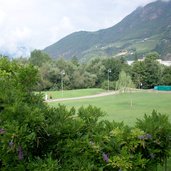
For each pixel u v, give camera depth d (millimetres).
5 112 4859
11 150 4410
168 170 10633
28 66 6047
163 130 5188
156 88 111000
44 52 118750
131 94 80000
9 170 4664
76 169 4656
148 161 5066
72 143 4891
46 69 103562
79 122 5184
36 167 4566
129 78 78000
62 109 5465
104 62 122500
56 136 4984
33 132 4531
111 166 4824
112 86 109875
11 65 6941
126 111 44875
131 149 4984
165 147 5262
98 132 5340
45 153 5008
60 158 4961
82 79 112062
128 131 5094
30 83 6020
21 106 4848
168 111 44000
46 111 5336
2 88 5445
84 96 84250
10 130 4391
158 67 120562
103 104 58562
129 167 4699
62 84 101875
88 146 4898
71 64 112250
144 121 5441
